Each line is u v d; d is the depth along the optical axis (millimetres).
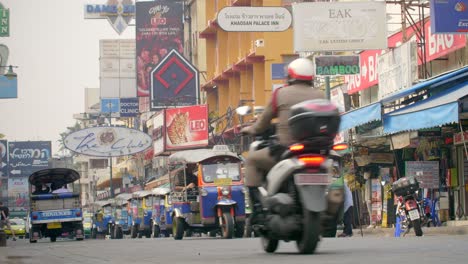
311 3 35500
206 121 61312
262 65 57094
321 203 10164
